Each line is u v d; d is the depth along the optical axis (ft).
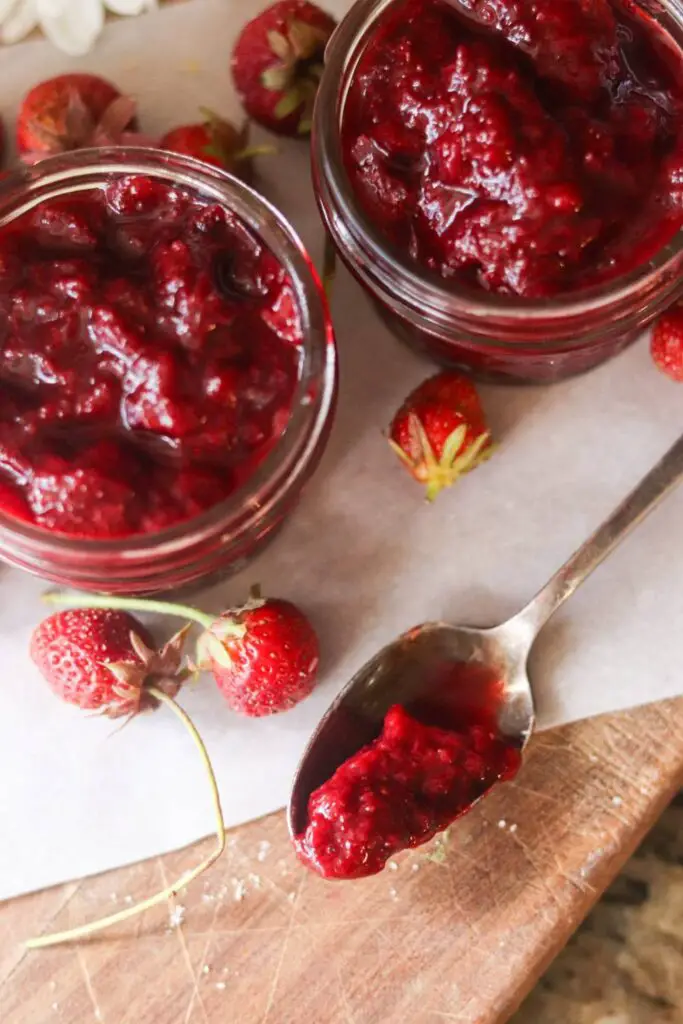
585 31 1.00
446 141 0.99
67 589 1.09
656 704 1.09
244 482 0.99
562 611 1.10
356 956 1.07
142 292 0.99
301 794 1.06
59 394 0.99
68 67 1.13
